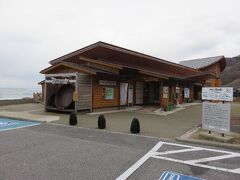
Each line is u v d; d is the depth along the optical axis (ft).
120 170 20.38
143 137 33.76
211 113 33.27
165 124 45.16
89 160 22.81
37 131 36.73
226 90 31.91
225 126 31.45
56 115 54.90
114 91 68.03
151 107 74.59
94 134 35.17
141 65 80.28
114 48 67.21
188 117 55.83
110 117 53.16
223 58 138.82
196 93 119.14
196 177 19.38
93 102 60.70
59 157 23.53
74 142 29.84
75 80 56.59
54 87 63.77
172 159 23.90
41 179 18.07
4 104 85.25
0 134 34.09
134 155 24.89
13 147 26.89
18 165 21.03
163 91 69.56
